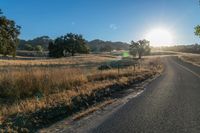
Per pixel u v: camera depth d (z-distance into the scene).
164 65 61.44
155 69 42.00
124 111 10.99
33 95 13.59
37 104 10.85
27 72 16.41
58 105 10.90
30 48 192.88
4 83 14.34
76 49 125.94
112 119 9.63
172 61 86.31
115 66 39.66
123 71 29.53
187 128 8.41
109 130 8.26
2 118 9.20
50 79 15.97
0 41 34.28
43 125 8.96
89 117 9.96
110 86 17.78
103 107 11.80
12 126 8.34
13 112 9.87
